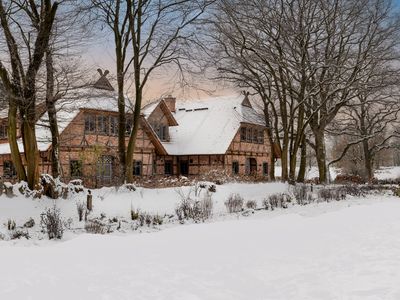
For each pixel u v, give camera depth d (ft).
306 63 91.04
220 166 124.16
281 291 18.60
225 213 59.82
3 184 57.82
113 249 29.63
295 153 100.01
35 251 29.53
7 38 61.62
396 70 91.09
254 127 141.28
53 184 61.46
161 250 28.76
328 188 88.38
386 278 19.49
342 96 101.81
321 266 22.67
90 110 103.19
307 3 87.35
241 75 94.68
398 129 145.59
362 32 92.84
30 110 62.59
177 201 67.87
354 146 199.00
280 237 32.76
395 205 55.16
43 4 64.90
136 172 116.78
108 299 17.99
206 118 139.54
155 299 17.93
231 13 86.17
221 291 18.86
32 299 18.06
